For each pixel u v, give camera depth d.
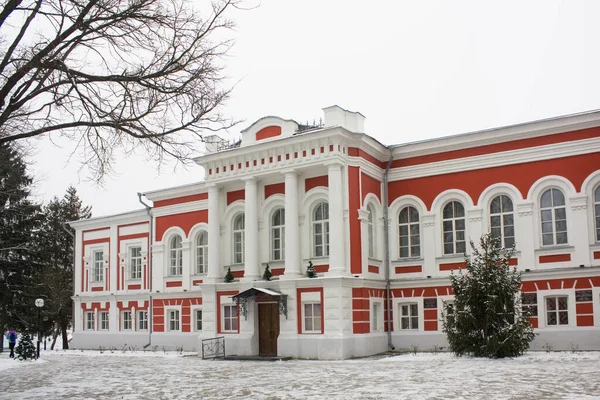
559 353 23.11
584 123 25.41
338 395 14.13
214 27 13.20
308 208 29.17
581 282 24.98
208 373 20.81
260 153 29.94
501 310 22.25
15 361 29.77
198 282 35.44
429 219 28.94
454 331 22.88
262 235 30.42
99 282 40.78
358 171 28.27
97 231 41.59
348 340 26.22
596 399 12.44
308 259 28.73
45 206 59.97
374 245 29.55
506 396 13.19
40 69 12.62
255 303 29.14
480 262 23.22
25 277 44.81
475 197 27.92
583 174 25.45
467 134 28.00
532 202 26.45
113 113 13.16
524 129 26.69
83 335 40.84
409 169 29.78
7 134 13.63
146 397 14.92
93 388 17.08
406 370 19.30
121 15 12.53
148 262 38.44
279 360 26.28
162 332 36.66
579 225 25.33
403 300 29.03
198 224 36.00
